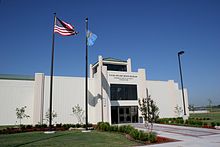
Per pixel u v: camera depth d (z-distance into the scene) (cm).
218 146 1218
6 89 2809
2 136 1752
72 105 3027
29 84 2930
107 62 3831
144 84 3528
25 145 1287
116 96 3309
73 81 3097
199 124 2447
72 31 2206
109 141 1441
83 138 1592
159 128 2361
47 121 2842
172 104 3762
